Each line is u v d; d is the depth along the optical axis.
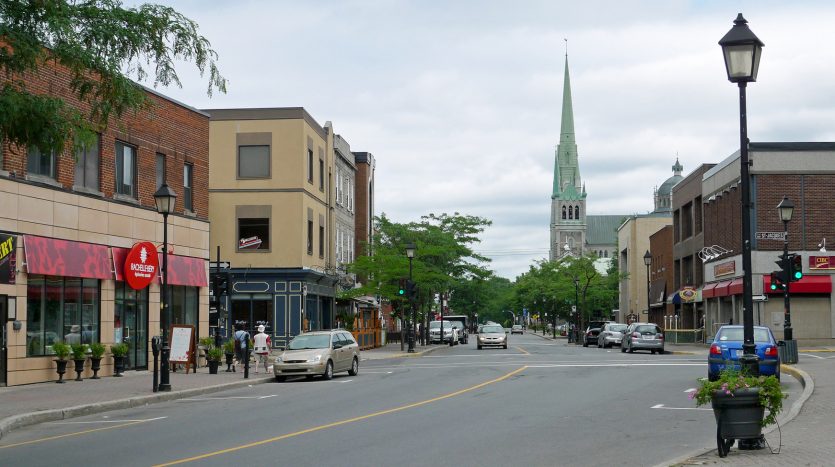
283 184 52.22
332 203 60.28
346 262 65.88
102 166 32.06
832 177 53.16
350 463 12.64
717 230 61.69
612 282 107.88
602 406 20.28
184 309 37.47
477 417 18.23
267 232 52.16
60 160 29.89
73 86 17.36
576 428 16.42
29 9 15.94
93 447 15.16
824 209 53.03
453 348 66.62
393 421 17.72
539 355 48.22
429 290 66.62
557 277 107.06
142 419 19.75
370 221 75.12
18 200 27.69
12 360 27.25
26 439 16.91
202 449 14.34
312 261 54.78
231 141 52.53
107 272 31.94
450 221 67.94
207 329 38.97
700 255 65.56
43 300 28.92
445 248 64.62
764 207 53.28
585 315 105.94
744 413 12.47
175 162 36.91
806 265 52.69
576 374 30.89
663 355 47.16
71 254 29.95
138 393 25.02
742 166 14.89
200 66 18.20
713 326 63.16
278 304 51.88
